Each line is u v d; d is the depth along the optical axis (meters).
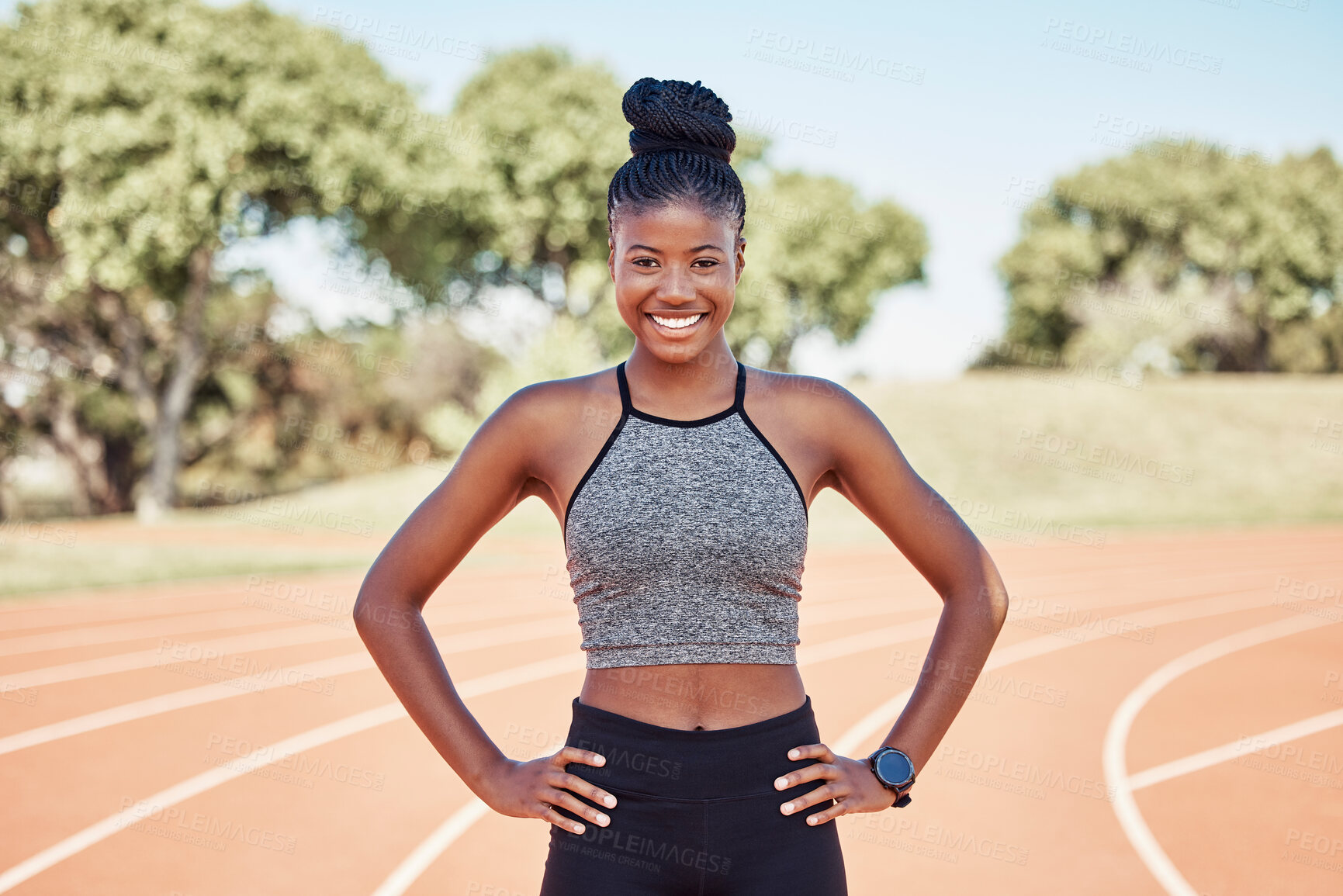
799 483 1.58
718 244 1.52
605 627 1.53
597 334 31.67
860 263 43.50
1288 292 43.47
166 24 23.84
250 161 24.84
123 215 23.17
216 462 34.75
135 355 28.41
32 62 23.20
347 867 4.07
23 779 5.15
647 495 1.50
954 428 29.22
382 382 37.47
